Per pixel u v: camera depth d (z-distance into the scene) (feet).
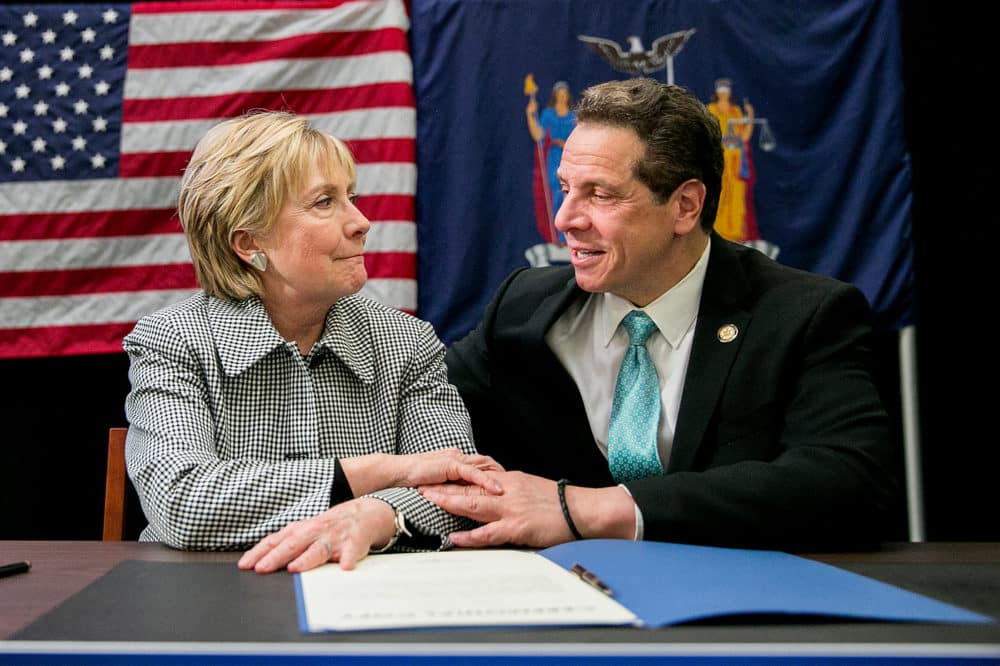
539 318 5.88
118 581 3.35
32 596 3.20
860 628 2.61
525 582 3.09
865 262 10.32
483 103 10.58
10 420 11.58
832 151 10.38
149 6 10.73
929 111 11.35
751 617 2.70
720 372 5.27
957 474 11.43
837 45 10.43
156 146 10.54
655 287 5.55
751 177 10.39
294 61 10.57
